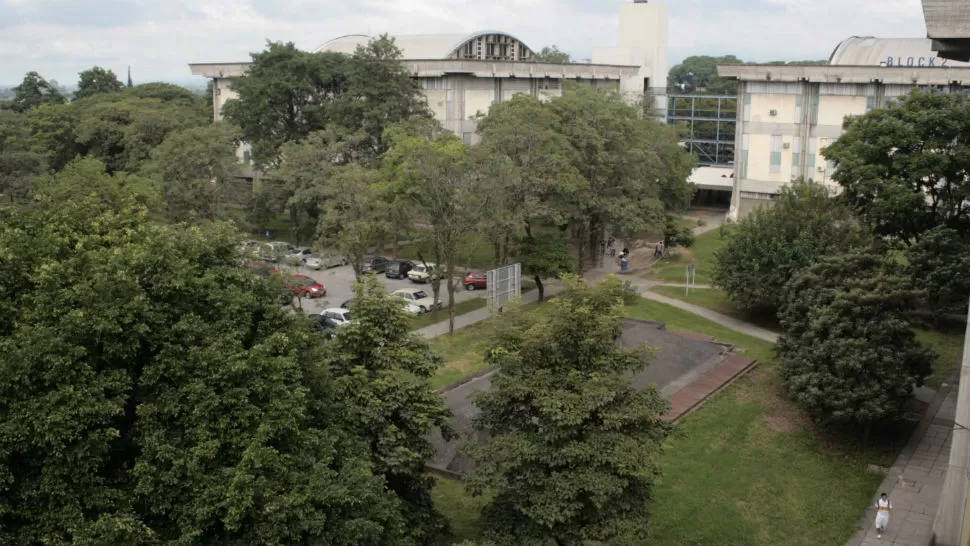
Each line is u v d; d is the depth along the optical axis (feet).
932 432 137.08
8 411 68.18
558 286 232.53
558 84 331.77
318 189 219.41
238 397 76.59
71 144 333.62
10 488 67.72
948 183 178.40
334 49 387.55
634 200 233.76
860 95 269.85
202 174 218.38
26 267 80.69
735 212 299.38
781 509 115.65
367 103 268.00
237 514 70.28
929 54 280.31
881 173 179.93
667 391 152.05
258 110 276.41
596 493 83.25
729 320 199.00
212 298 82.74
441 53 331.57
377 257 255.09
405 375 95.20
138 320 76.33
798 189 196.24
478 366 166.81
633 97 345.51
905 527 109.91
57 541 65.98
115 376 72.84
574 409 87.45
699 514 113.80
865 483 121.90
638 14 390.83
